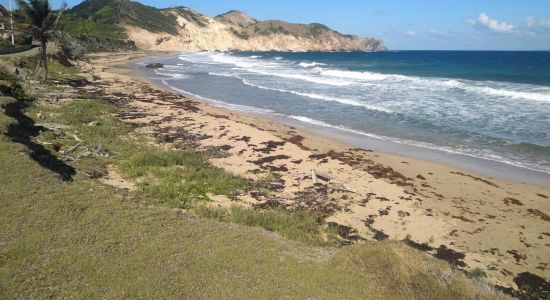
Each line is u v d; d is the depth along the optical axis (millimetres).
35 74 33188
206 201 11938
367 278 7574
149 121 21984
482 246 10555
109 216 8930
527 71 52750
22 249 7371
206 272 7344
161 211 9781
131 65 62594
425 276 7527
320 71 54500
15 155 11680
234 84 40438
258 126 22375
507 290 8773
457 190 13977
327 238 10469
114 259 7410
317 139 20047
